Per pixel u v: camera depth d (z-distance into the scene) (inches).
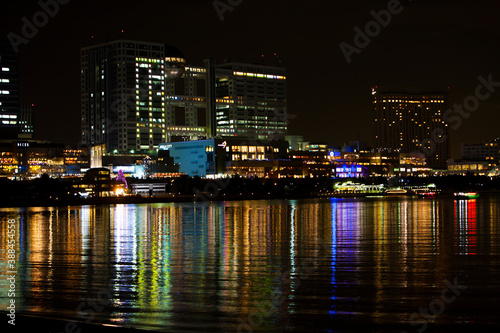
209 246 4325.8
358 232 5324.8
